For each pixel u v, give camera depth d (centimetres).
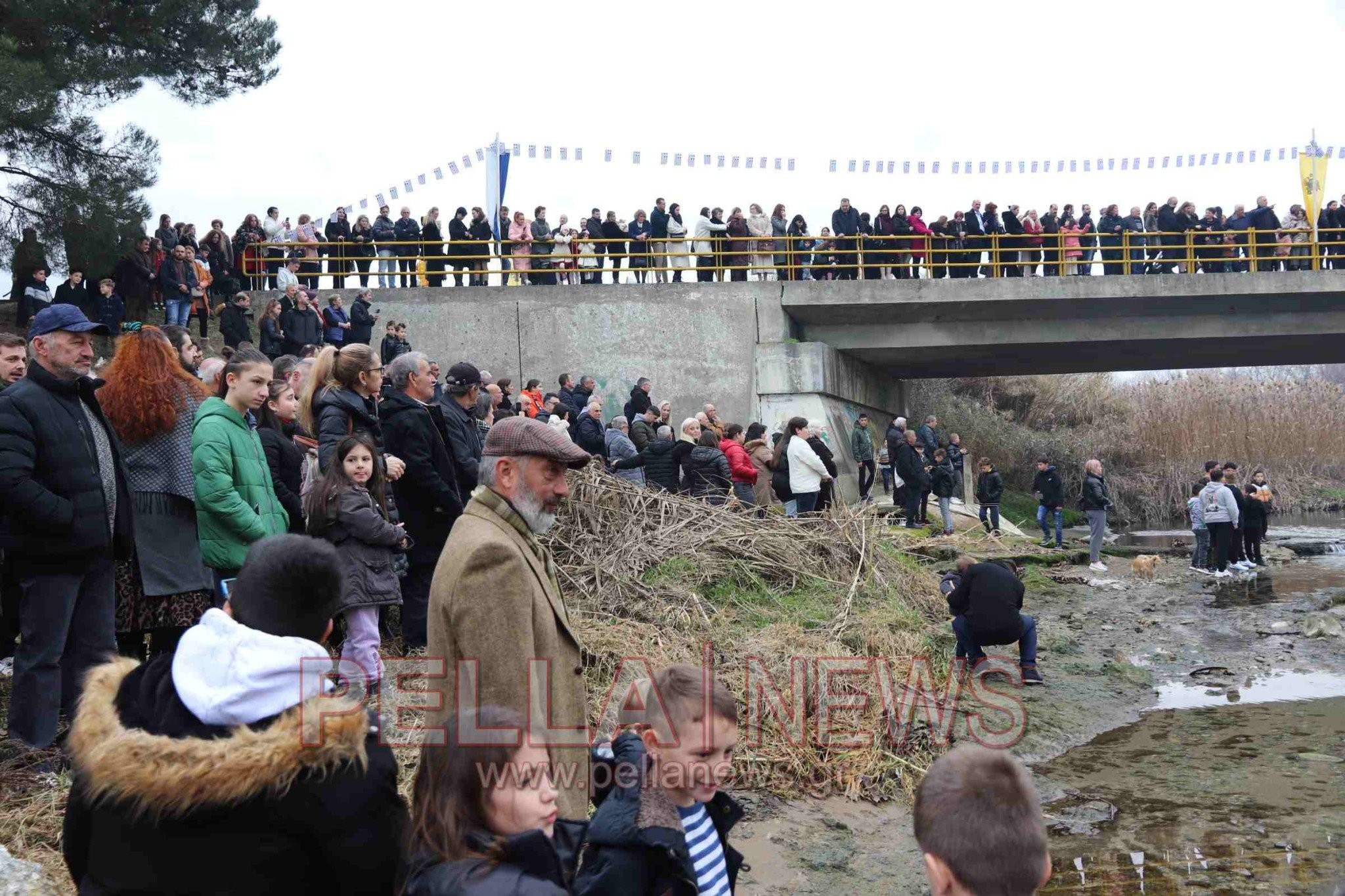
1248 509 1672
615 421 1340
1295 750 768
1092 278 2142
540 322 2014
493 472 338
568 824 271
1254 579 1537
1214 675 997
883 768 665
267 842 212
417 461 674
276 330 1562
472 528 328
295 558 240
